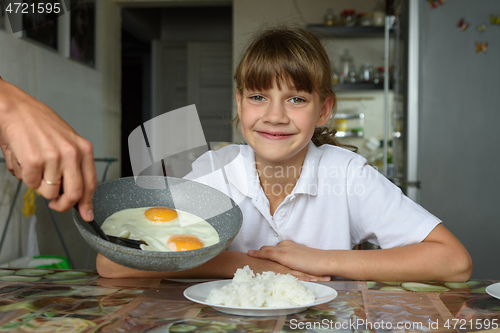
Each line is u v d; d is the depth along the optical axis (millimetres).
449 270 826
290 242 954
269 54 915
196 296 632
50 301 654
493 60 2375
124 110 7098
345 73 4012
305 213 1139
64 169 556
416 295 706
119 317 578
